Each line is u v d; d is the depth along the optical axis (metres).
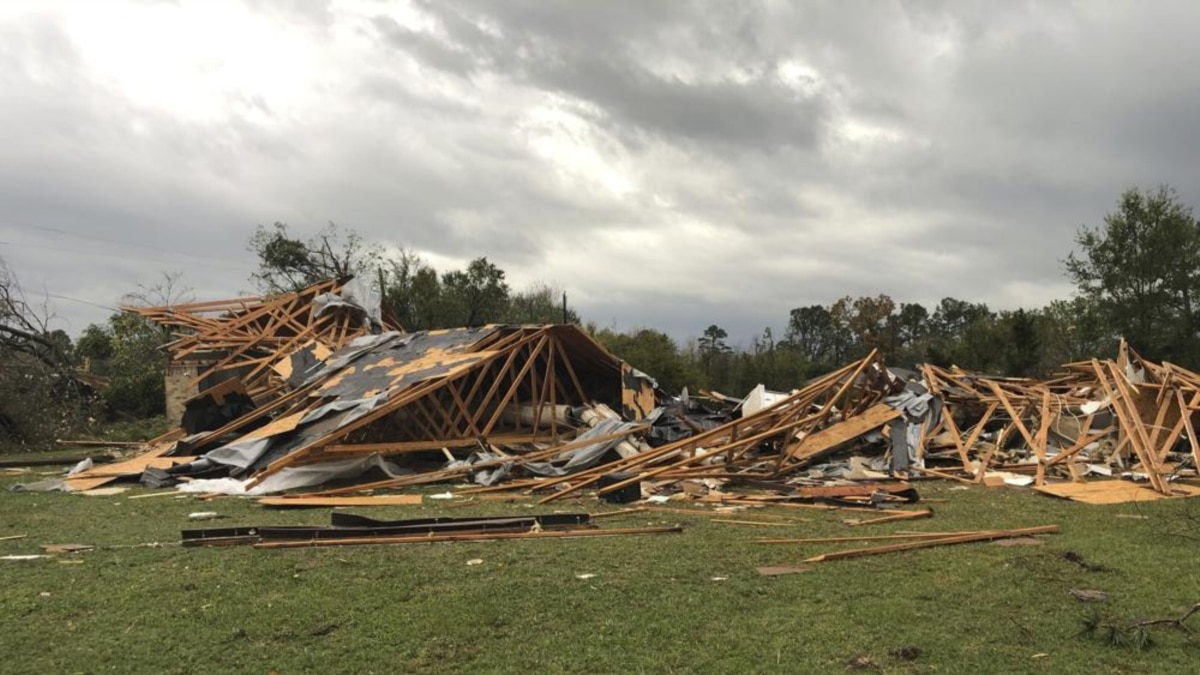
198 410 19.42
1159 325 37.19
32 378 22.39
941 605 6.52
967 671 5.16
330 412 15.41
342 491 13.27
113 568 7.74
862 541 8.99
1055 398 18.22
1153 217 37.09
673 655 5.45
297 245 41.09
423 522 9.52
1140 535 9.27
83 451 20.83
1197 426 16.72
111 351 35.19
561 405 19.30
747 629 5.96
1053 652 5.47
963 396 18.88
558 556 8.25
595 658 5.40
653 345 47.50
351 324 25.11
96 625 6.10
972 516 10.97
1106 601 6.60
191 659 5.43
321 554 8.30
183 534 8.91
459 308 42.19
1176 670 5.13
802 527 10.10
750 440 14.54
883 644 5.64
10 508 11.68
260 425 18.12
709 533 9.64
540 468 14.77
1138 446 14.10
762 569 7.67
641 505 12.00
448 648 5.61
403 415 16.44
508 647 5.61
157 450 17.05
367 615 6.29
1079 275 38.94
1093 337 38.53
